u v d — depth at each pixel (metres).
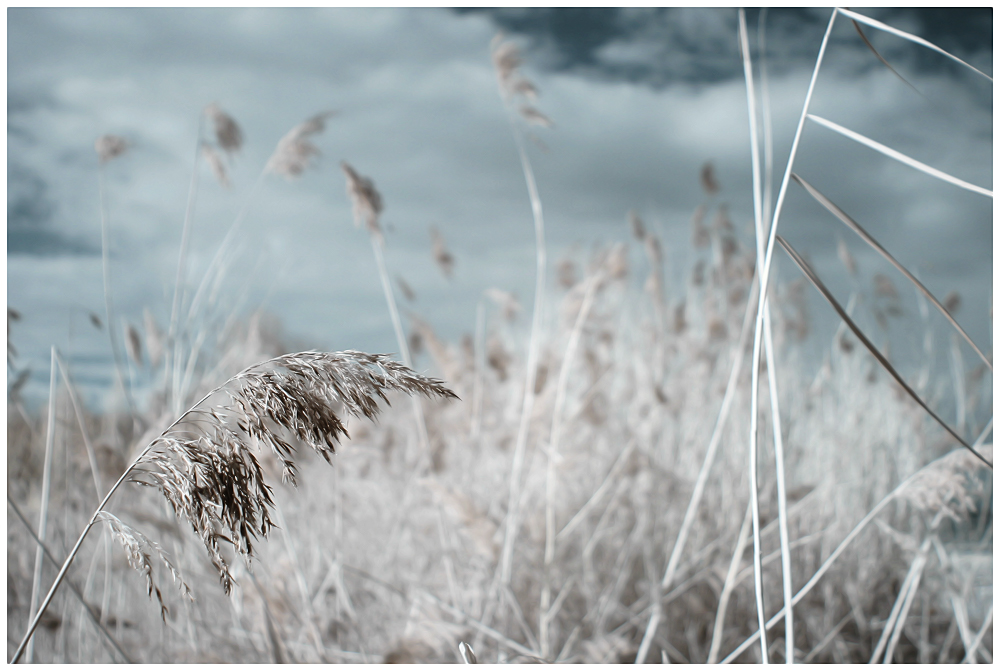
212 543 0.82
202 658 2.12
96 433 2.85
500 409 3.90
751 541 3.05
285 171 3.30
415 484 3.41
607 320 4.02
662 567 3.36
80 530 2.65
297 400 0.81
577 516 3.06
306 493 3.53
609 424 4.09
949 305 4.26
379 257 3.08
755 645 2.96
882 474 3.85
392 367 0.83
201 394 2.77
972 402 3.95
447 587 3.01
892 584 3.57
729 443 3.81
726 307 4.46
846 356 4.59
